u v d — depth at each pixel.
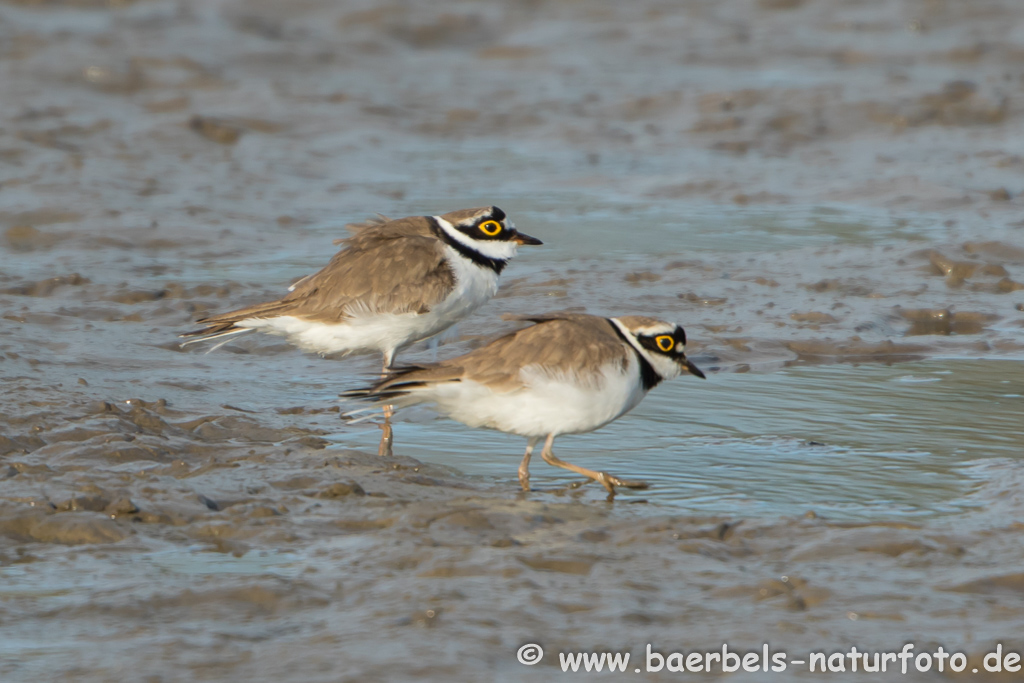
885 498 9.84
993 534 8.80
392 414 11.51
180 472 10.16
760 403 12.77
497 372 9.57
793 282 17.62
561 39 36.12
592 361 9.57
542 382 9.52
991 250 18.69
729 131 28.36
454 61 34.62
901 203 22.59
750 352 14.81
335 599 7.76
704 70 33.41
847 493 9.99
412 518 9.12
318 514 9.27
